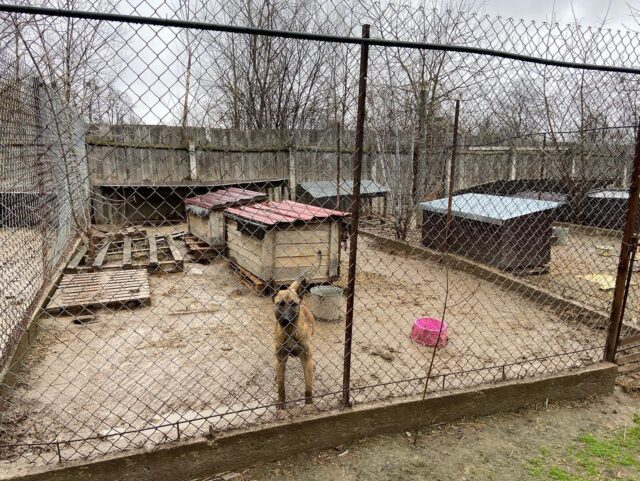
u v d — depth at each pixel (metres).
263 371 3.91
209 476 2.58
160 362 4.07
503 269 7.11
